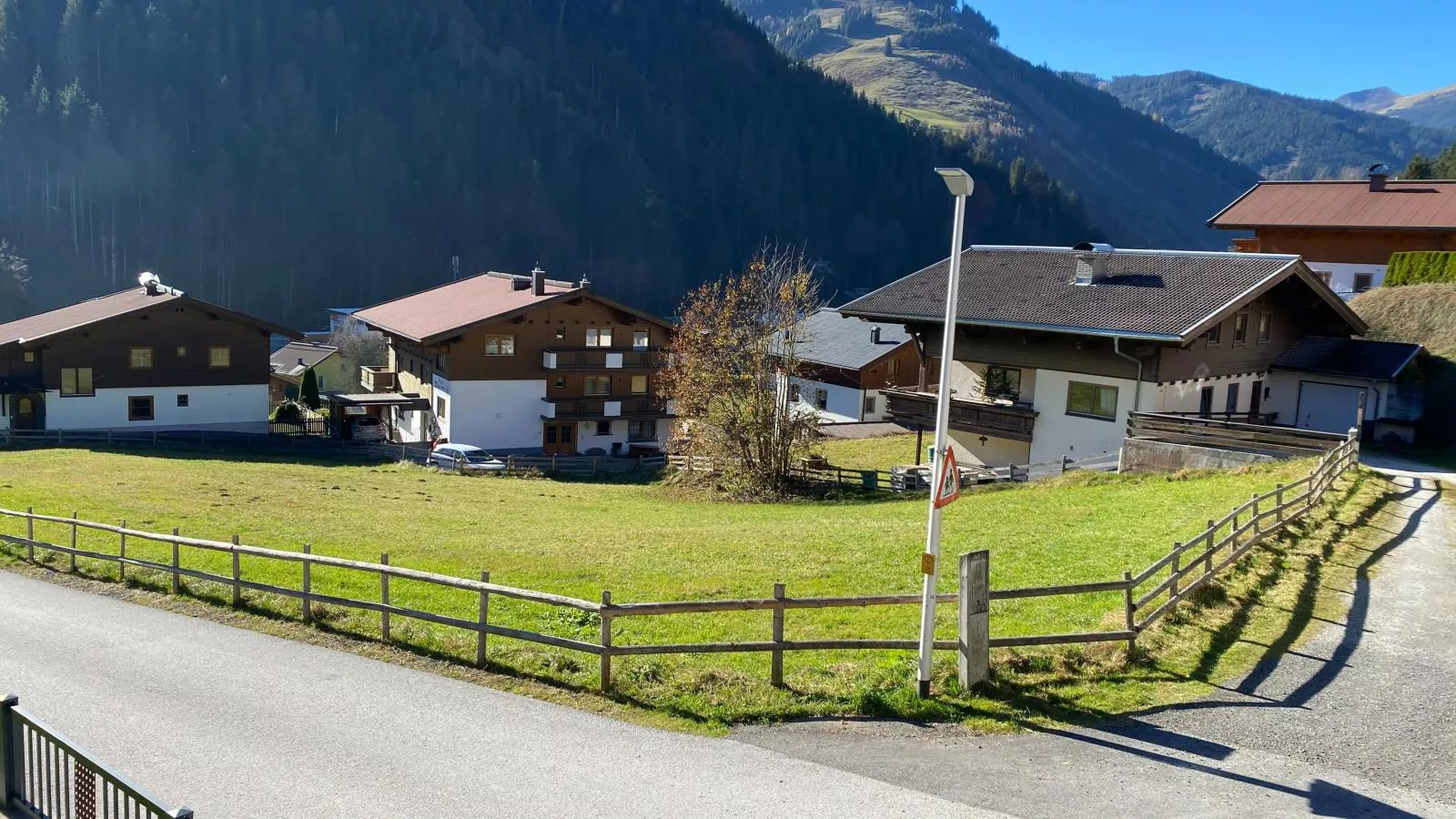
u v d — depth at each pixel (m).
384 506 32.25
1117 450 32.28
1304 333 38.25
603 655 12.77
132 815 9.17
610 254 170.50
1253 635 14.86
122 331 53.81
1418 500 25.48
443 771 10.48
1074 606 16.75
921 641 12.34
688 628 16.23
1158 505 25.17
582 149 183.38
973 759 10.74
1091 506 26.30
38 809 8.80
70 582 19.70
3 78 141.88
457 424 53.22
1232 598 16.47
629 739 11.35
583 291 54.62
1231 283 31.70
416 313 60.03
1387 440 35.44
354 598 18.06
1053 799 9.82
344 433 59.19
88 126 139.75
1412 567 18.84
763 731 11.56
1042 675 13.11
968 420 36.16
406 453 50.78
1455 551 20.16
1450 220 49.78
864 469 41.56
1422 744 11.21
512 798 9.84
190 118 151.50
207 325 56.22
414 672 13.80
